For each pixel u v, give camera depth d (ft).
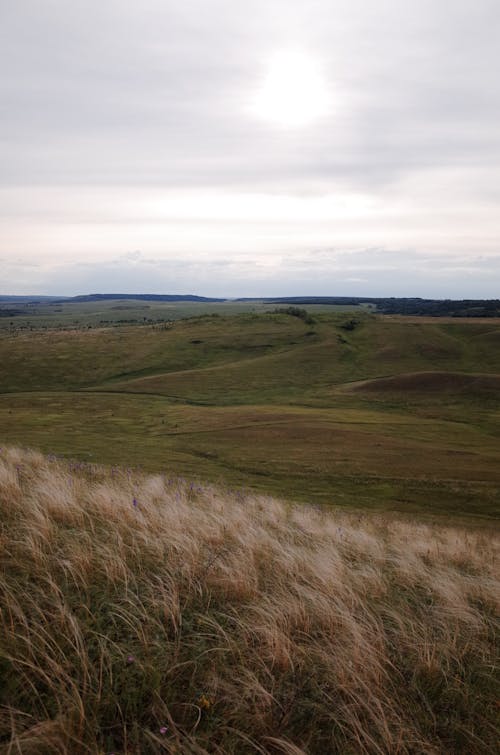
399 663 12.53
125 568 14.71
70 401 316.81
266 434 205.05
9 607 11.66
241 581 15.02
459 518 107.04
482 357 474.08
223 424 232.73
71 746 8.55
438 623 14.92
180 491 37.45
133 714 9.52
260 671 11.27
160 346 511.40
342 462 157.79
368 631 13.25
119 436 206.49
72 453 153.69
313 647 12.42
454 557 28.50
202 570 15.96
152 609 13.07
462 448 187.42
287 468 149.18
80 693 9.75
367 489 130.11
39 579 13.67
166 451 172.45
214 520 23.52
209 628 12.69
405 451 176.04
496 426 255.50
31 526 16.93
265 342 529.45
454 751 9.66
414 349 497.46
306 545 24.48
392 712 10.38
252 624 12.96
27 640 10.28
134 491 31.40
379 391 347.77
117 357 472.03
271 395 349.20
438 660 12.59
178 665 10.81
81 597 13.16
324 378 409.69
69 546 16.02
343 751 9.38
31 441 179.22
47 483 24.49
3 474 24.82
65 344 509.35
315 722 10.02
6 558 14.61
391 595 17.07
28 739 8.41
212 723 9.59
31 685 9.53
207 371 422.00
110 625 12.17
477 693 11.59
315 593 14.94
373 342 527.40
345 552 23.68
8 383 387.96
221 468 147.13
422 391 342.23
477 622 15.19
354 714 10.21
